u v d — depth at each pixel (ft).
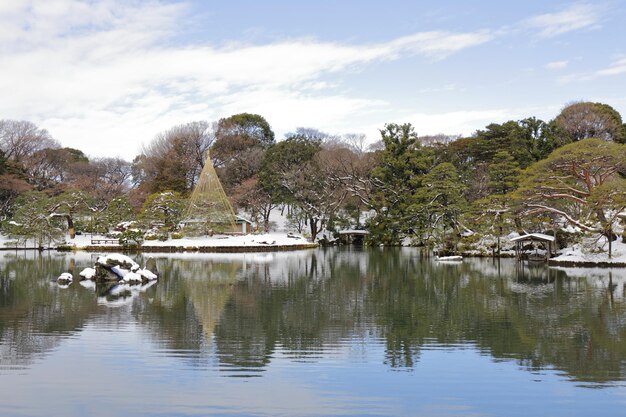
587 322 60.85
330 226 242.37
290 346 49.80
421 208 165.37
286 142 251.80
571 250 144.05
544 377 40.86
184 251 186.09
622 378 40.63
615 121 238.07
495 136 225.97
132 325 58.54
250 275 110.73
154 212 200.34
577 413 34.01
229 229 213.25
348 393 37.29
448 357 46.32
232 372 41.78
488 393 37.40
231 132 296.71
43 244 194.18
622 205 121.08
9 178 210.59
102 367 42.78
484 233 155.33
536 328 57.67
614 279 103.04
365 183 232.53
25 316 63.41
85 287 89.92
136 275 97.04
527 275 110.93
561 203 149.28
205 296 80.28
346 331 56.39
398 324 59.82
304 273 115.24
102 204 256.52
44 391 37.22
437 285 94.02
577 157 125.08
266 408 34.45
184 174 267.80
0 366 42.88
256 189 245.65
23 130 265.75
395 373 41.78
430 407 34.88
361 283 97.19
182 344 50.16
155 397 36.22
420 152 216.13
